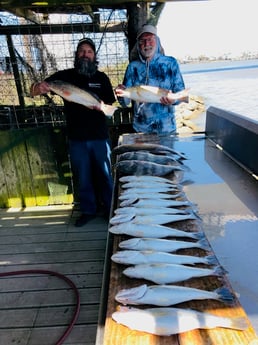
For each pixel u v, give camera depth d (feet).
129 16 9.17
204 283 3.00
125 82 8.43
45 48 10.76
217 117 7.54
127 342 2.41
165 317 2.57
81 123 8.54
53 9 10.36
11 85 11.39
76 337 5.50
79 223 9.61
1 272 7.44
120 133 10.33
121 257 3.38
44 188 10.99
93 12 10.09
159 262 3.31
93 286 6.84
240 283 3.02
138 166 5.98
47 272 7.32
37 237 9.05
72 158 9.06
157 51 8.14
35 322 5.89
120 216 4.25
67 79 8.21
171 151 6.89
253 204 4.53
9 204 11.14
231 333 2.42
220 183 5.31
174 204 4.54
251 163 5.76
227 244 3.61
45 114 11.21
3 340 5.52
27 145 10.43
